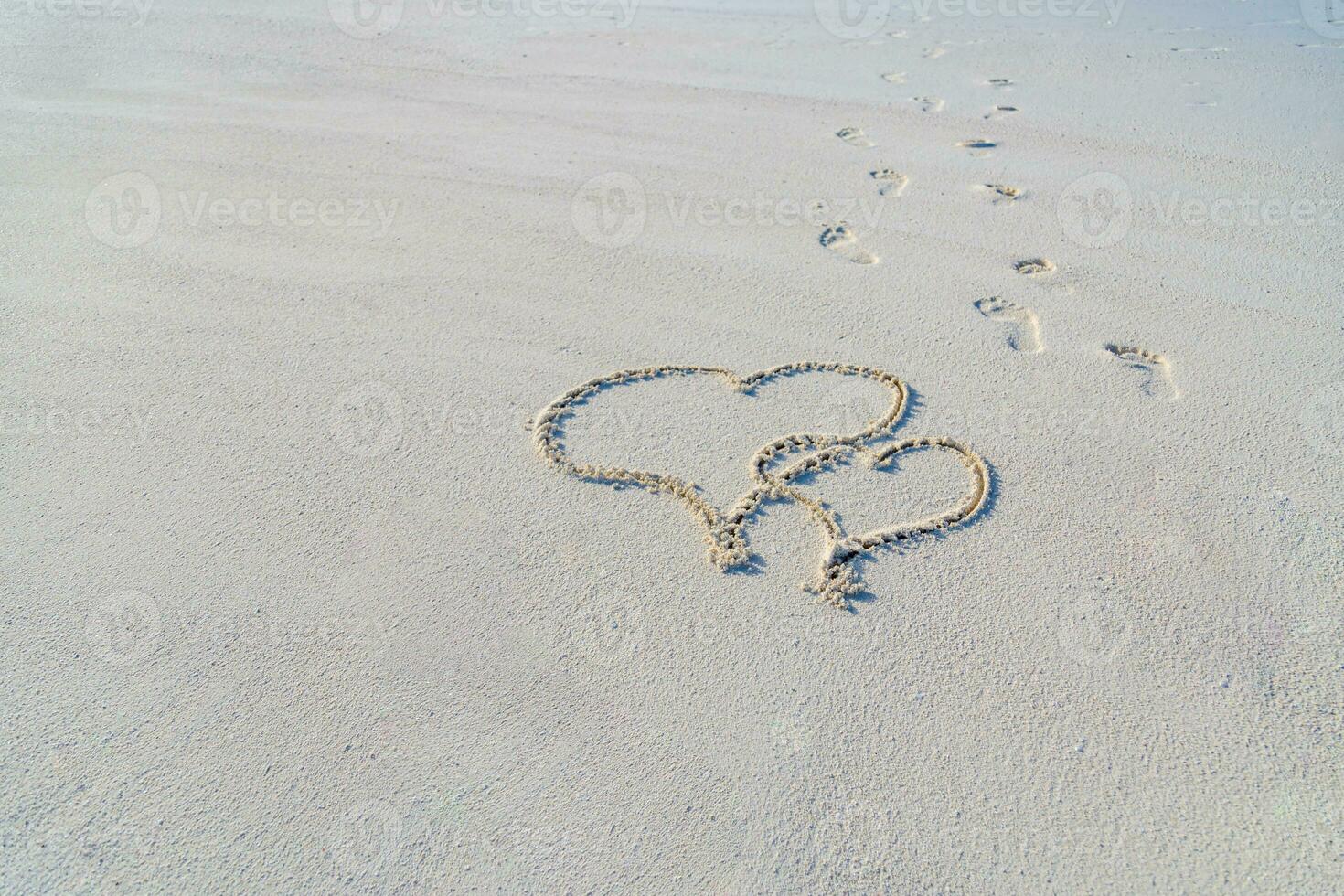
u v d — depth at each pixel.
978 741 1.80
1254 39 5.68
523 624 2.06
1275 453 2.46
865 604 2.09
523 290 3.26
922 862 1.61
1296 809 1.67
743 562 2.20
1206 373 2.77
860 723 1.83
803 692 1.90
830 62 5.50
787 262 3.41
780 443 2.54
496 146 4.39
